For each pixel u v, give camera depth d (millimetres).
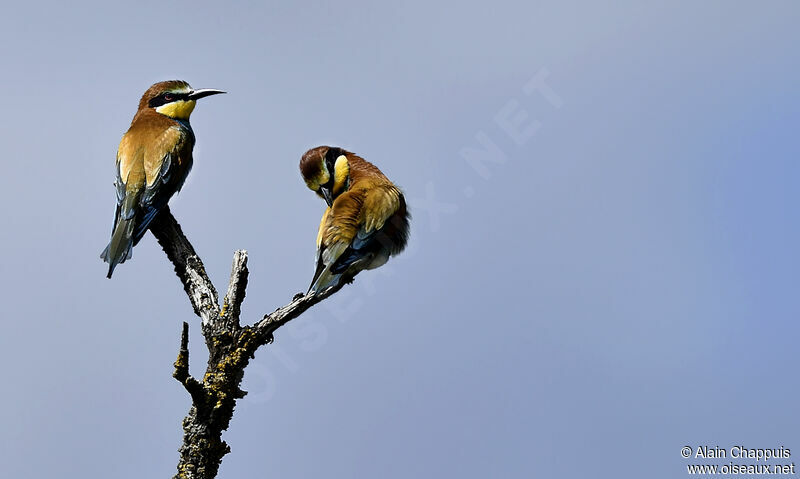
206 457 7480
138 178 10969
